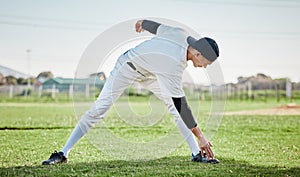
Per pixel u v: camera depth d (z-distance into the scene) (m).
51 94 19.78
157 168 3.96
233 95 19.78
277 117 10.03
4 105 13.86
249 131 7.34
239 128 7.75
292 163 4.46
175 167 4.01
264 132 7.25
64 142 5.68
